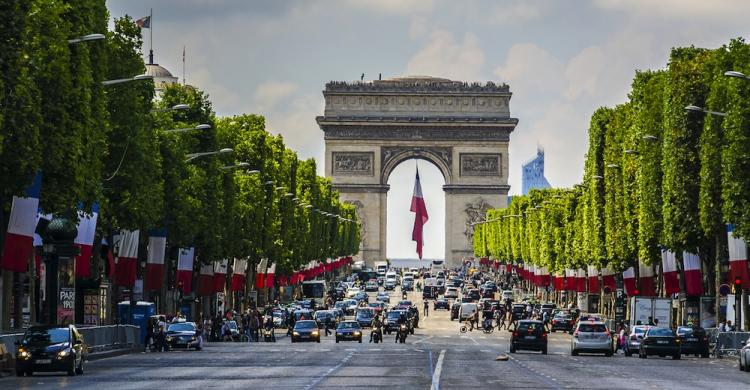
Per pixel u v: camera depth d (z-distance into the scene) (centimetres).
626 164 16675
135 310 13425
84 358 9006
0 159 8838
